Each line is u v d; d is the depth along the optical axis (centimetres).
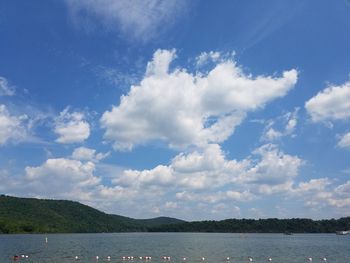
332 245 19025
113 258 11019
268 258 11238
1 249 14700
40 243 19400
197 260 10556
